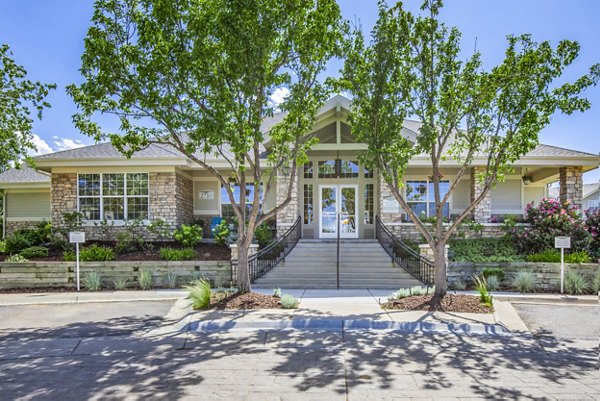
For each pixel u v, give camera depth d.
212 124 8.54
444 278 9.98
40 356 6.52
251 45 8.73
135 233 16.78
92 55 8.86
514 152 9.40
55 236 16.33
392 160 9.89
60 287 12.86
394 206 16.83
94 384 5.27
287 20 9.58
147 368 5.87
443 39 9.66
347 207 18.73
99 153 17.22
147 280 12.63
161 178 17.14
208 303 9.46
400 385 5.14
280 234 16.67
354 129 9.70
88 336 7.61
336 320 8.17
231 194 10.26
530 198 19.47
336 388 5.04
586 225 15.19
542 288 12.24
